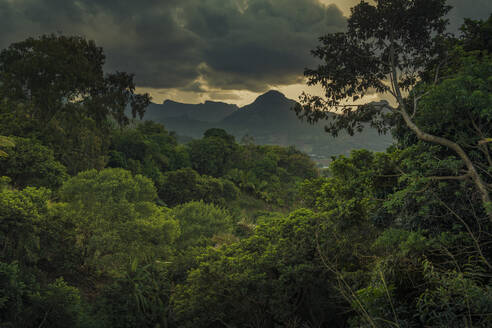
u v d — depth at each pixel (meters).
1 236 9.65
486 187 5.55
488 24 8.79
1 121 22.16
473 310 3.19
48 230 12.40
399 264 4.71
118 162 39.09
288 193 65.25
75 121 28.41
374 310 3.80
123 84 30.38
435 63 10.09
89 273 15.62
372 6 9.98
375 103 10.38
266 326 9.63
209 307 9.45
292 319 9.08
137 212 16.12
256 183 63.47
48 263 13.65
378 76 10.88
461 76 6.32
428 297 3.93
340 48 10.75
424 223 6.20
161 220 16.50
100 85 28.66
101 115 28.91
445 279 3.57
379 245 6.32
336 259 7.59
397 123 9.55
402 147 9.20
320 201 9.61
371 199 7.51
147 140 49.44
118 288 11.99
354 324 4.95
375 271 4.66
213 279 9.45
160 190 43.09
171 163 54.97
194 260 14.65
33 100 25.52
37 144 20.11
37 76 24.48
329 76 10.67
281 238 9.59
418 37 10.17
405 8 9.70
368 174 7.40
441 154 7.13
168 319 12.36
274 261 9.19
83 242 15.21
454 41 9.50
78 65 26.38
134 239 14.59
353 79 10.60
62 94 26.64
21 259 10.59
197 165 61.41
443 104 6.45
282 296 8.61
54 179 19.02
